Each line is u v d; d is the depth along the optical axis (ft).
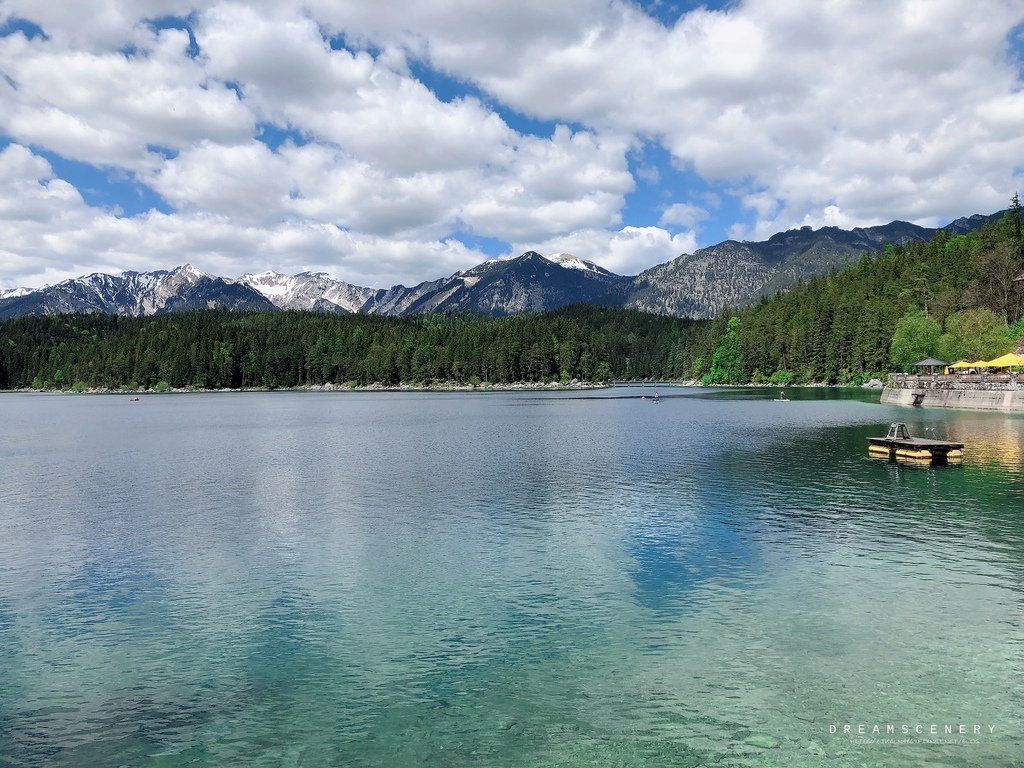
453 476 152.97
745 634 60.95
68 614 69.21
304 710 49.47
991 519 102.73
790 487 131.23
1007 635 59.93
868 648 57.62
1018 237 602.03
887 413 321.52
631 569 80.64
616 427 276.82
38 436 266.57
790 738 44.62
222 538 98.78
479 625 64.39
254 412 435.94
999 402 310.45
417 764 42.52
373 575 80.38
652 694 50.62
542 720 47.39
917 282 600.80
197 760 43.39
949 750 43.06
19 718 48.91
